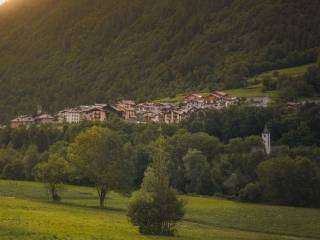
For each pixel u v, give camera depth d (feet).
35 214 272.92
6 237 187.11
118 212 375.86
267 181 483.51
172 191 266.77
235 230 328.29
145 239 227.61
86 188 552.41
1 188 516.73
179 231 285.43
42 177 439.22
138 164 589.32
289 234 328.08
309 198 474.49
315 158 597.11
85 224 255.91
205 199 501.97
